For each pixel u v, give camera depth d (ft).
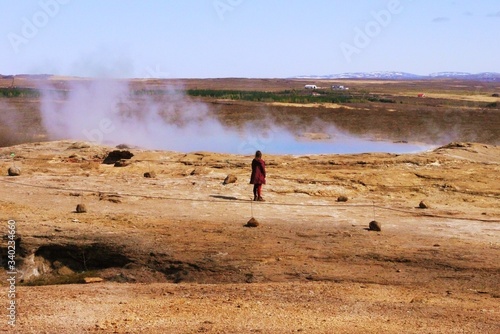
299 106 244.42
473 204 82.23
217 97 309.22
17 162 101.91
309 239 65.36
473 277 55.42
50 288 54.13
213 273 58.59
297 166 97.86
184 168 96.37
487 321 44.45
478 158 106.42
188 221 70.74
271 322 43.42
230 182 87.76
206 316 44.83
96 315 45.19
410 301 49.70
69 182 87.66
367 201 82.38
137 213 73.31
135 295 51.19
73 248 63.57
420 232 68.03
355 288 52.90
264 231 67.67
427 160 100.07
